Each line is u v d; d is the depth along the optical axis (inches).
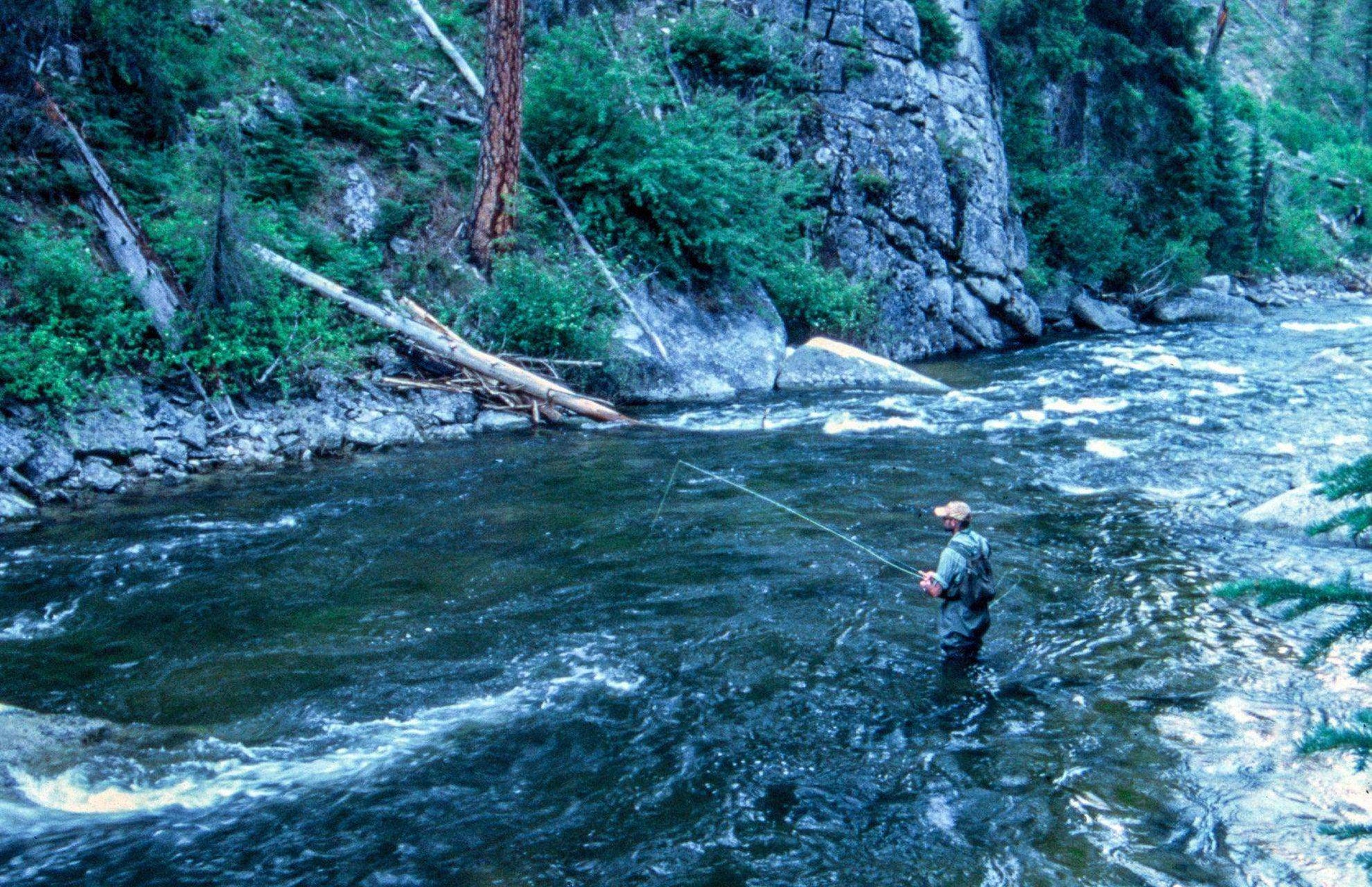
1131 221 1413.6
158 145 564.1
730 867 164.7
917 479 429.4
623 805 184.1
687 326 708.7
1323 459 455.5
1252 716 215.0
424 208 637.9
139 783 190.7
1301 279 1684.3
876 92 973.8
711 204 729.0
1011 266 1069.8
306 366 502.0
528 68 801.6
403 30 782.5
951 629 247.8
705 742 207.5
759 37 944.3
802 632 265.1
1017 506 387.5
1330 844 167.5
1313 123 2600.9
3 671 242.1
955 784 190.1
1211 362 812.6
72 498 395.9
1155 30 1535.4
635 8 971.9
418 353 565.3
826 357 748.0
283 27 692.1
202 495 404.2
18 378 410.9
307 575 311.0
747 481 426.3
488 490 411.8
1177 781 189.8
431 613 279.4
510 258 636.1
